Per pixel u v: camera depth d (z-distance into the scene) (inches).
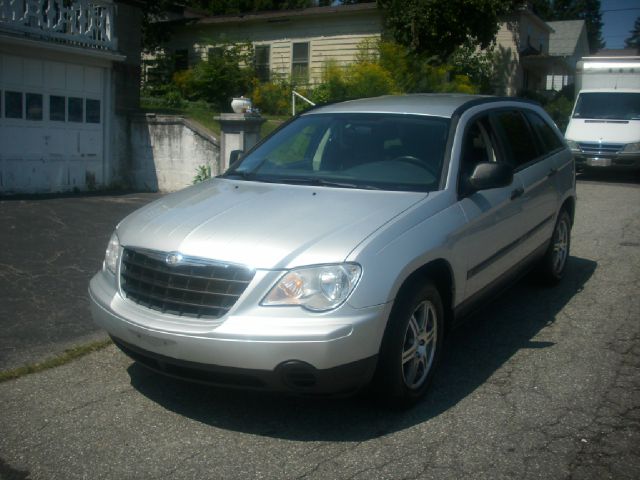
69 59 504.7
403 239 166.2
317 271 153.2
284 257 154.9
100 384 190.2
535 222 245.0
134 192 536.4
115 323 169.0
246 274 154.8
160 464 150.1
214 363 153.9
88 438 161.3
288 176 209.6
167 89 847.1
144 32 988.6
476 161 212.5
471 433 162.4
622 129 633.0
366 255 156.8
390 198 183.6
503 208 214.1
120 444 158.7
